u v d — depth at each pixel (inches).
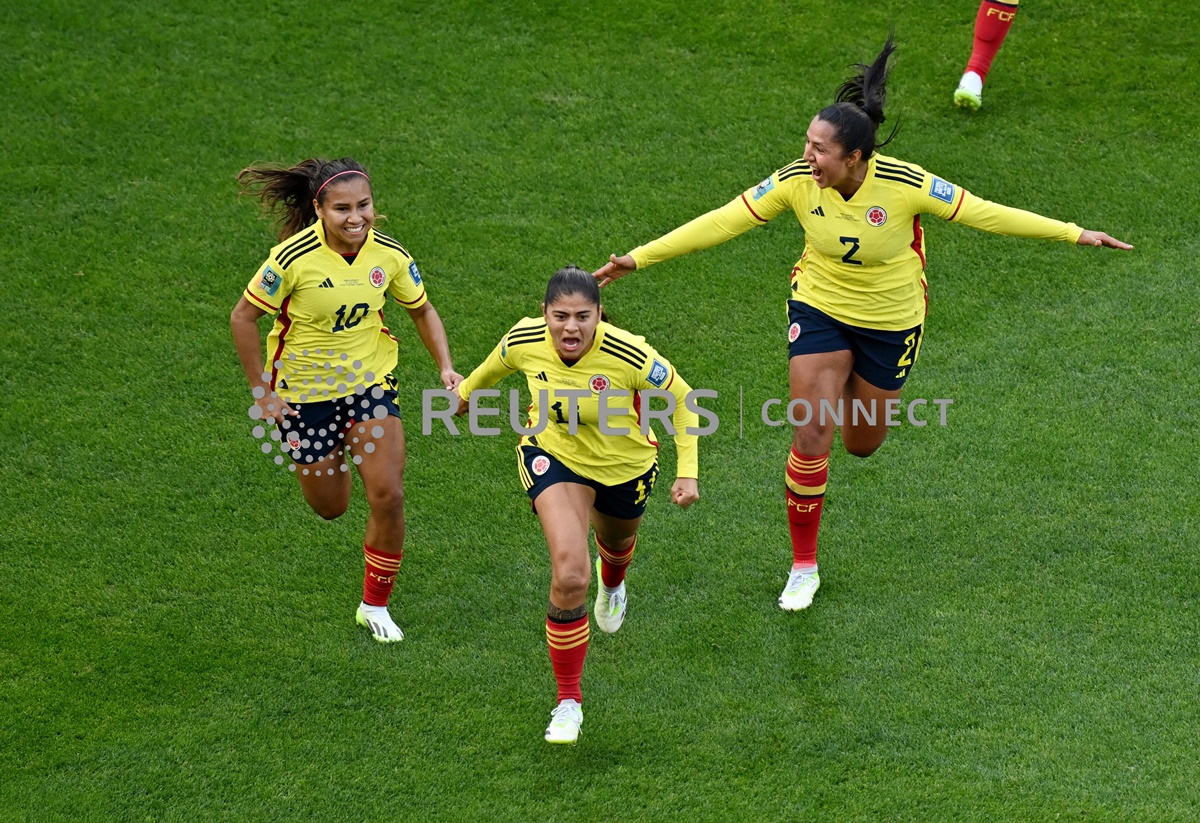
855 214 744.3
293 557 856.9
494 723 730.2
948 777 687.7
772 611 814.5
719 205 1198.9
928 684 751.7
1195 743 704.4
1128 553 850.8
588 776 693.9
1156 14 1449.3
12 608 804.6
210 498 903.7
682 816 668.1
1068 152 1263.5
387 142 1270.9
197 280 1108.5
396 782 690.2
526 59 1390.3
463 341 1055.0
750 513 904.3
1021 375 1023.0
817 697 745.0
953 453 949.2
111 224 1161.4
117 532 870.4
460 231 1167.6
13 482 908.6
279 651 781.3
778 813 668.7
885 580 837.8
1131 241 1159.0
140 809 673.6
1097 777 685.3
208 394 998.4
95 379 1006.4
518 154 1261.1
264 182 736.3
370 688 754.8
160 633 791.1
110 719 729.0
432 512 901.2
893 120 1305.4
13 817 666.8
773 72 1373.0
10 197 1181.7
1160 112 1312.7
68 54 1368.1
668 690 752.3
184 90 1327.5
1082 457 939.3
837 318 781.3
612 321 1077.1
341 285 718.5
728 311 1090.7
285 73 1360.7
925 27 1432.1
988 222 753.0
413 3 1470.2
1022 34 1428.4
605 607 789.9
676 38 1419.8
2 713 730.2
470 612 817.5
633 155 1262.3
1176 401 989.8
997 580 833.5
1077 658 767.1
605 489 705.0
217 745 713.0
